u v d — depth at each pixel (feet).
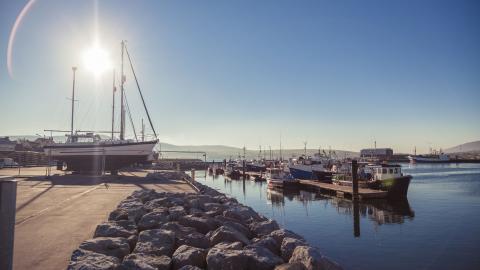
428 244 65.77
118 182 107.04
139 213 45.52
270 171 199.52
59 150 146.72
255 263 27.81
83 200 60.70
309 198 145.89
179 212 48.34
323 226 83.87
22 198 63.10
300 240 36.86
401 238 70.79
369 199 129.29
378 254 59.00
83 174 145.48
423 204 122.62
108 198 63.87
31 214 45.88
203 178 295.48
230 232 34.19
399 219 94.07
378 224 86.48
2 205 12.29
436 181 223.92
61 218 43.09
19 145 296.71
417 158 561.43
